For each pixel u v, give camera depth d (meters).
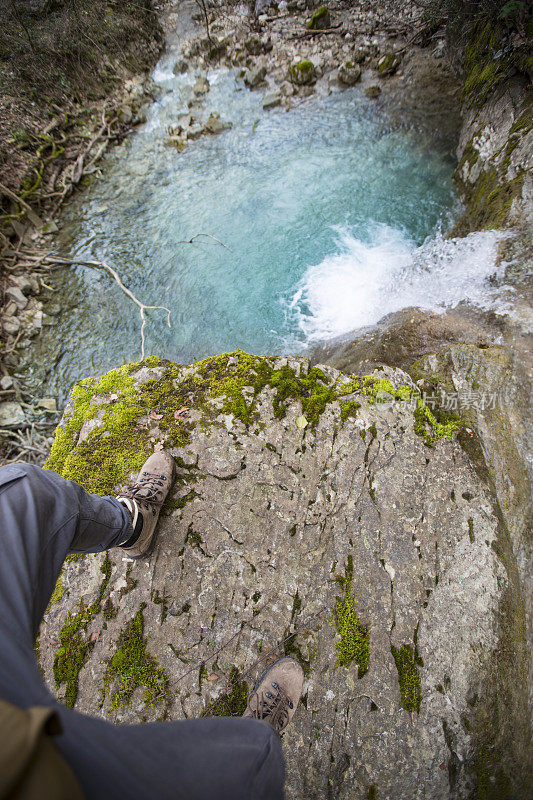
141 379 2.74
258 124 5.48
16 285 4.53
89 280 4.60
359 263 4.09
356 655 2.04
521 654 1.98
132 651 2.10
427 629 2.06
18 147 5.15
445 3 4.92
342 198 4.61
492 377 2.59
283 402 2.57
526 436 2.38
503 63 4.05
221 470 2.41
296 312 3.94
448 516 2.26
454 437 2.44
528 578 2.09
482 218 3.68
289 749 1.92
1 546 1.16
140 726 1.00
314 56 5.82
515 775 1.81
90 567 2.27
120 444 2.52
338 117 5.32
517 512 2.24
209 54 6.12
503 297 3.06
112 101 5.82
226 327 4.04
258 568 2.22
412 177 4.67
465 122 4.59
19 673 0.91
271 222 4.55
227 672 2.05
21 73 5.62
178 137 5.52
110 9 6.36
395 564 2.19
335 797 1.87
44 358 4.29
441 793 1.84
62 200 5.11
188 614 2.16
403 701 1.95
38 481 1.37
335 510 2.31
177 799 0.88
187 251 4.56
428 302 3.46
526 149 3.56
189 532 2.29
